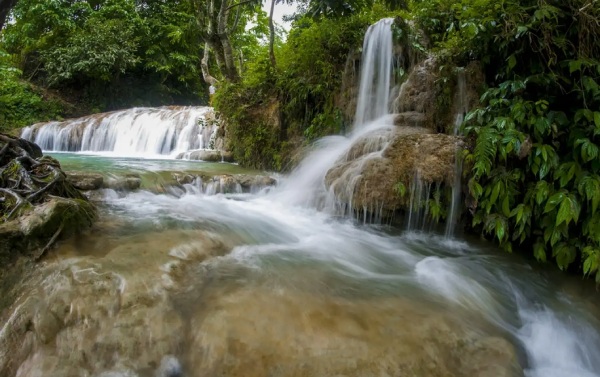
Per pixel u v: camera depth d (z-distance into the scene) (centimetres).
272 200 529
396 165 400
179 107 1152
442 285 293
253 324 208
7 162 363
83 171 516
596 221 303
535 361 235
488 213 362
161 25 1652
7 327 201
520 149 329
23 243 256
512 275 326
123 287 228
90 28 1469
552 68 372
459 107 474
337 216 443
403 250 368
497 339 225
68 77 1388
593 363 248
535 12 347
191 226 357
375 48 609
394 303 251
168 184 514
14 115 1218
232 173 625
